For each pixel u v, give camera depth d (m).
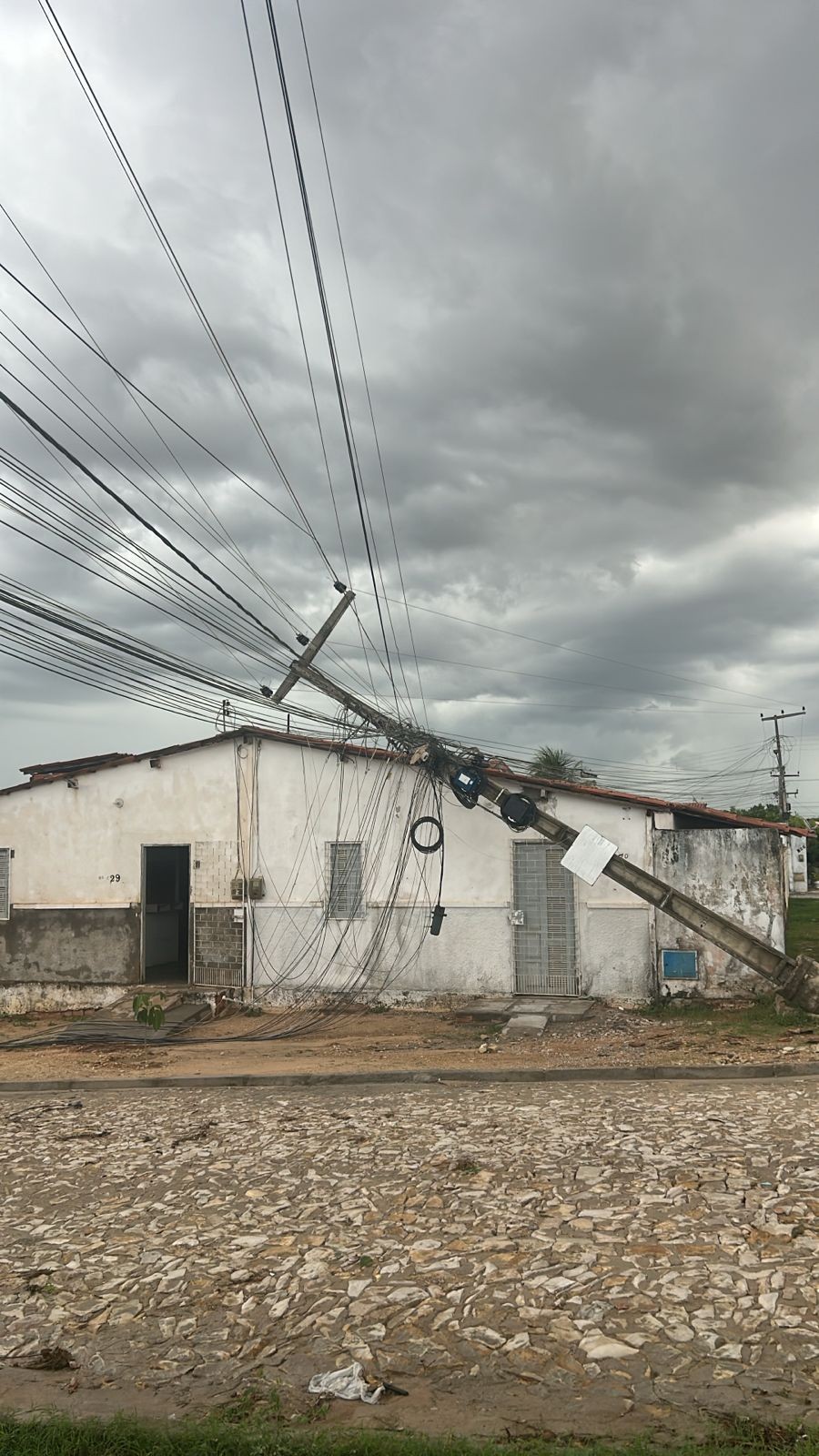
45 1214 8.43
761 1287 5.95
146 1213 8.25
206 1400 5.24
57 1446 4.68
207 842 23.48
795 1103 10.91
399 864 22.03
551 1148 9.23
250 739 23.33
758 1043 15.67
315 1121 11.17
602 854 19.22
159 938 25.75
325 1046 18.33
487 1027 19.06
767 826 20.80
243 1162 9.54
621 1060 14.67
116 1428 4.79
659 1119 10.27
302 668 21.52
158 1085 14.88
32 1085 15.38
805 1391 4.82
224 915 23.17
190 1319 6.21
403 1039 18.50
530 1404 4.92
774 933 19.52
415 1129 10.38
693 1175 8.07
